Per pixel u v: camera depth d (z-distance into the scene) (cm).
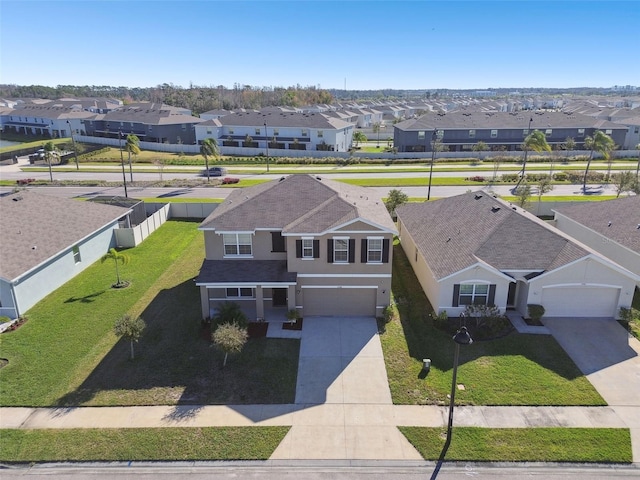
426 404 1886
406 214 3659
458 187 5781
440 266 2561
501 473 1554
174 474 1560
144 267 3331
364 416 1820
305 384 2012
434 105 19375
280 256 2652
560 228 3694
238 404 1891
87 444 1683
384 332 2433
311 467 1586
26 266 2653
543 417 1800
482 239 2625
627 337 2344
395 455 1633
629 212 3203
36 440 1703
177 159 8125
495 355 2200
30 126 12131
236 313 2355
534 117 8800
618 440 1681
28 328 2475
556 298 2498
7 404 1891
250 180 6394
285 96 17338
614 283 2459
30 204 3384
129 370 2109
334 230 2428
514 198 5109
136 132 10162
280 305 2703
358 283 2545
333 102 19250
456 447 1659
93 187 6044
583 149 8406
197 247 3734
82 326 2494
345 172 6900
